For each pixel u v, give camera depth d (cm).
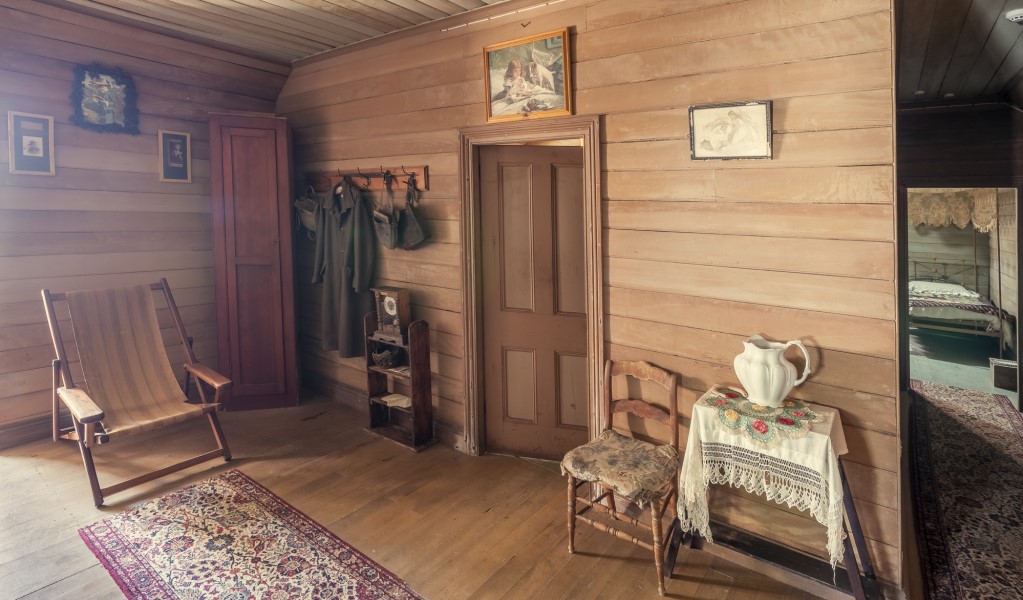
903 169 433
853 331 197
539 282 308
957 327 644
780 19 203
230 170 381
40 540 236
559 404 313
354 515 259
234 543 235
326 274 384
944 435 362
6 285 323
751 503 231
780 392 198
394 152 347
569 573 217
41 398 343
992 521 257
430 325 344
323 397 425
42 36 310
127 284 371
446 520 255
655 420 246
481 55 295
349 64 367
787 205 207
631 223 249
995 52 306
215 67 378
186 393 344
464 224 311
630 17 241
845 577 202
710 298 229
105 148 354
